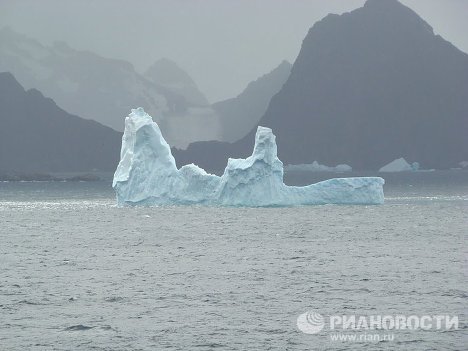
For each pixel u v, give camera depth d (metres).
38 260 54.06
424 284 41.84
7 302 38.03
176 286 42.06
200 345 30.41
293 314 35.09
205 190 91.12
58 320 34.28
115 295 39.59
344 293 39.72
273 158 91.56
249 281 43.59
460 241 64.88
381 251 57.81
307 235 71.25
